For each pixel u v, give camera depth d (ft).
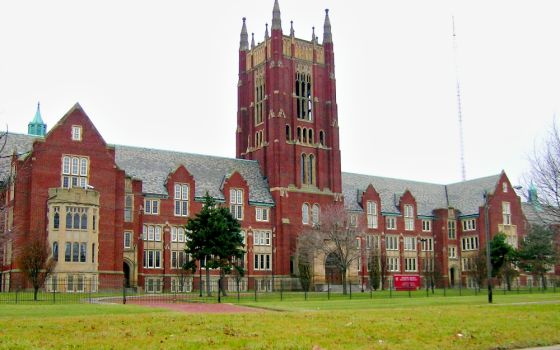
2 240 187.32
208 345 85.92
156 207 315.99
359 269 379.76
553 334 108.58
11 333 92.43
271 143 359.87
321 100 383.45
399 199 424.05
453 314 125.49
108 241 274.98
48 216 257.14
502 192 436.35
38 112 381.81
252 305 175.22
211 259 263.08
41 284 206.28
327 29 391.86
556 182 166.91
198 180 339.16
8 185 174.60
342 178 415.44
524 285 415.85
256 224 345.10
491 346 96.12
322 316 118.83
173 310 151.53
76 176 271.69
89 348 82.58
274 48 366.43
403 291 319.88
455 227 441.68
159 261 311.88
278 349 84.94
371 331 100.94
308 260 337.93
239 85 392.06
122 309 144.15
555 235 272.72
